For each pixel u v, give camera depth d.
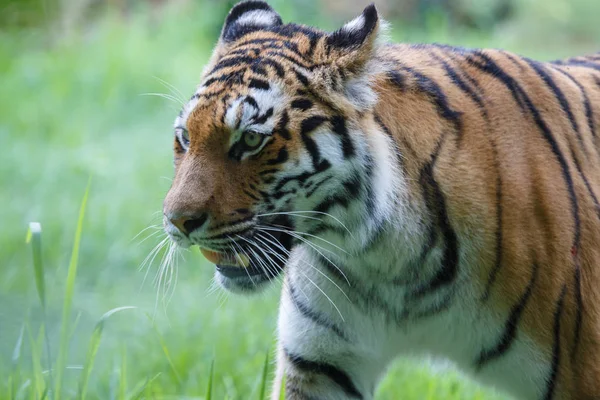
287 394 7.46
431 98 6.86
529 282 6.77
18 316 10.64
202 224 6.23
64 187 15.76
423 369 9.48
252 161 6.27
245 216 6.29
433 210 6.74
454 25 27.05
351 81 6.43
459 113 6.89
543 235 6.80
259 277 6.68
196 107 6.34
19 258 13.09
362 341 7.23
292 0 25.30
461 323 7.00
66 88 20.78
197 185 6.21
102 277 12.59
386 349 7.35
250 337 10.40
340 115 6.39
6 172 16.42
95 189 15.67
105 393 8.98
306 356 7.33
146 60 22.09
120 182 15.84
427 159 6.73
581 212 6.97
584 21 26.52
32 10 26.48
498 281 6.80
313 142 6.31
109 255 13.08
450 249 6.80
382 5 26.45
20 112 19.72
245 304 11.28
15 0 26.39
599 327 6.92
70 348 10.31
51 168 16.41
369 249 6.71
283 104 6.29
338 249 6.74
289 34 6.73
